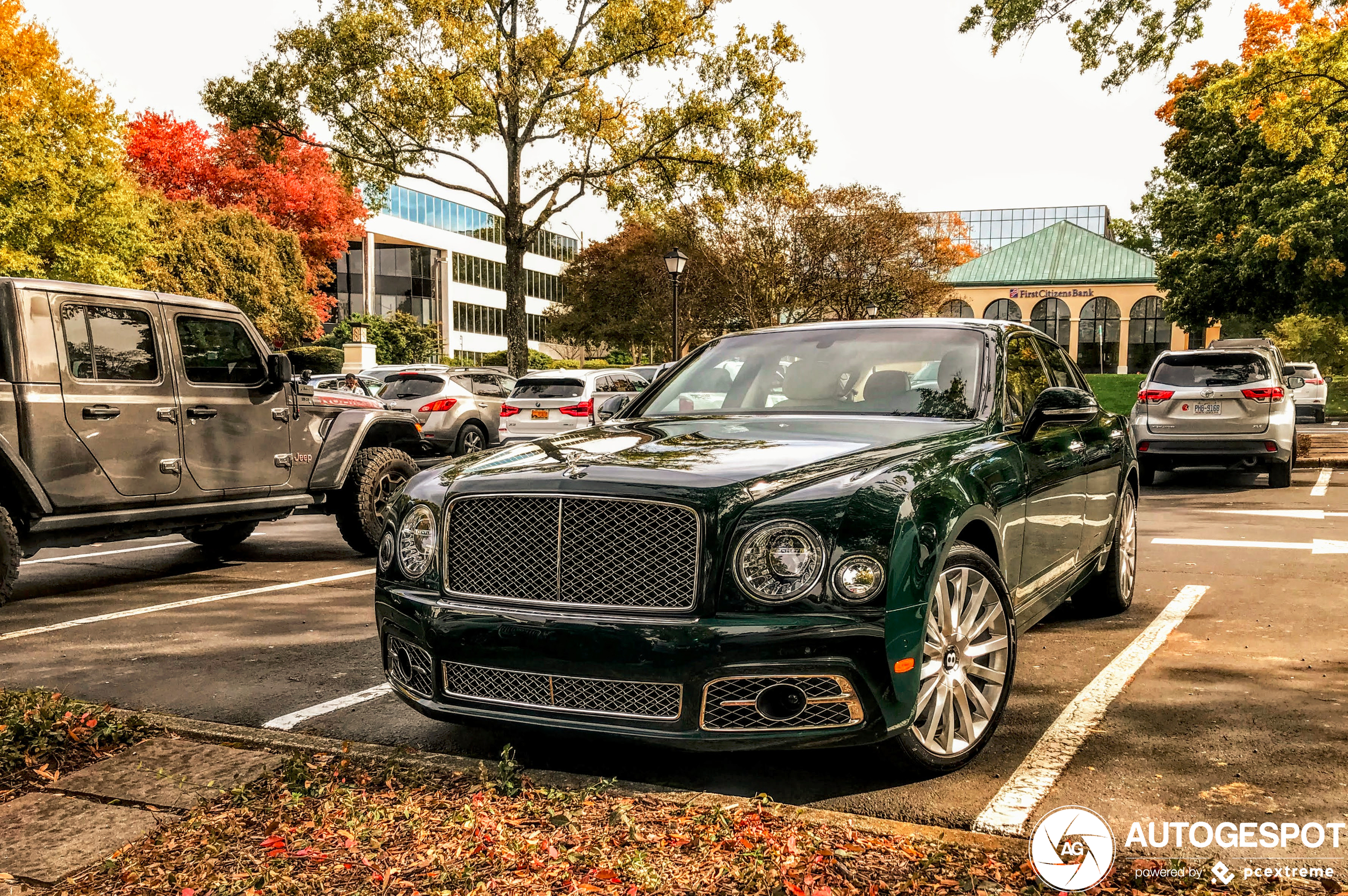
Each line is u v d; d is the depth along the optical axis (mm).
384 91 23750
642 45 24219
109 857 2926
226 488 7531
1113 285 66125
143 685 4891
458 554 3510
